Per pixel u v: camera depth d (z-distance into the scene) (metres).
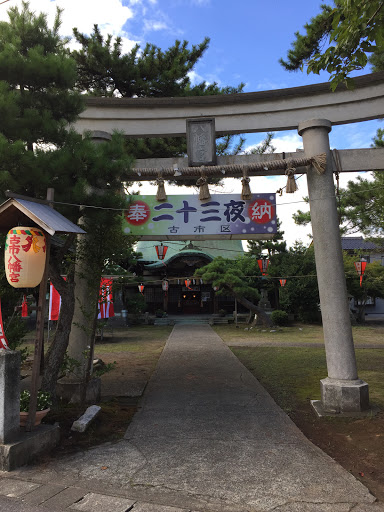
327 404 5.57
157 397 6.57
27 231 4.18
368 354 11.24
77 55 12.95
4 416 3.79
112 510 2.99
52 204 4.77
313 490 3.31
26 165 4.69
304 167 6.23
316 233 6.01
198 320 24.81
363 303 24.11
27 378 8.44
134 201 6.57
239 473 3.65
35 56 4.95
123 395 6.77
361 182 12.28
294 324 22.14
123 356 11.48
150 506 3.05
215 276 20.19
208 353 11.70
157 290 27.94
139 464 3.87
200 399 6.39
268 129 6.66
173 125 6.77
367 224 12.63
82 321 6.37
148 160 6.56
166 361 10.32
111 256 5.78
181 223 6.46
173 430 4.88
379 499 3.20
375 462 3.94
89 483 3.46
